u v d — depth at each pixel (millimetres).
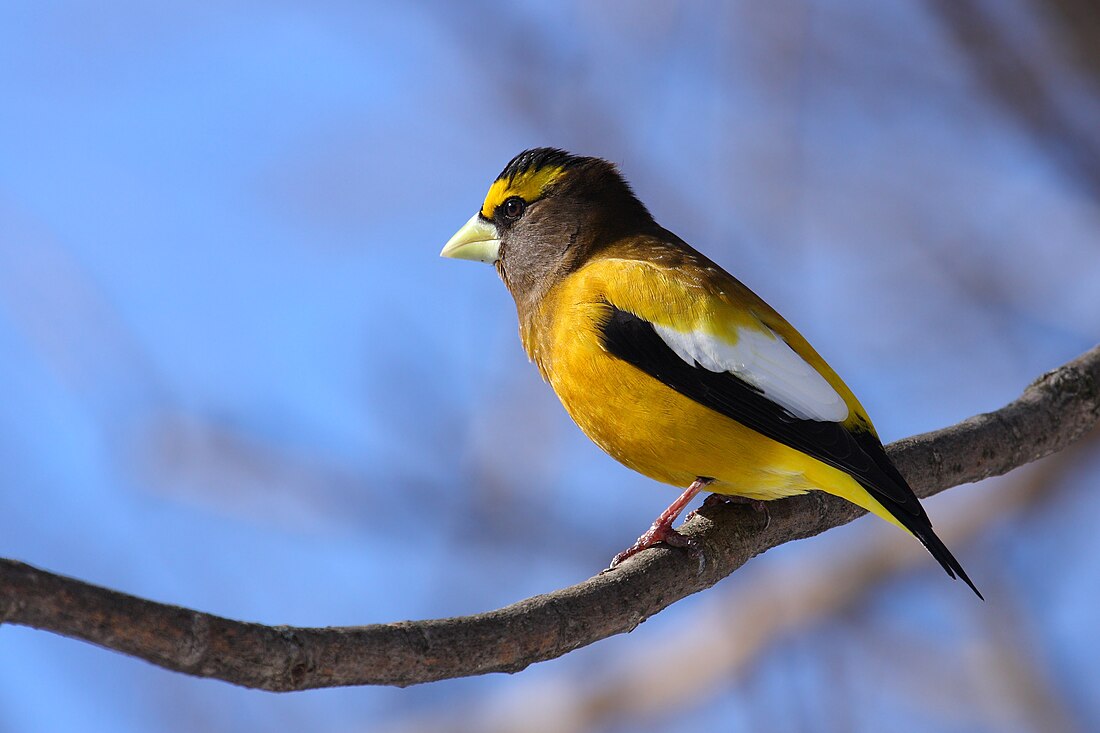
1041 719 12281
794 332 10367
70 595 6043
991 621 12867
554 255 11383
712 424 9820
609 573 8719
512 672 7730
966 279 15000
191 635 6312
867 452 9773
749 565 13602
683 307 10070
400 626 7141
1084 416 11047
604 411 10211
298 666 6637
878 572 13180
